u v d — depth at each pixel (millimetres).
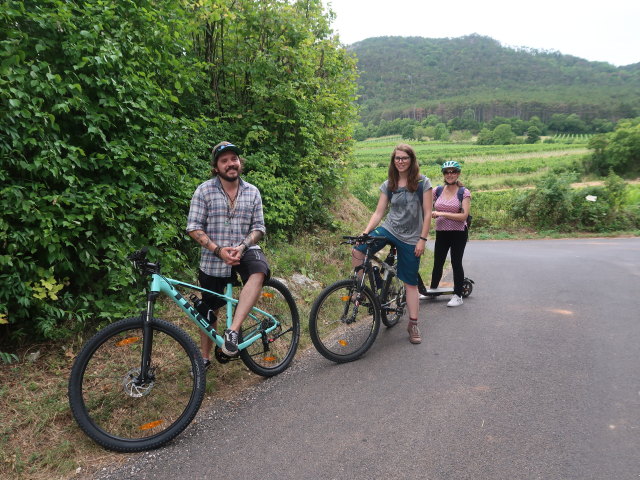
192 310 2945
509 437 2518
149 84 4027
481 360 3615
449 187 5234
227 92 6391
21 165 3064
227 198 3082
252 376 3400
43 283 3100
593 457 2324
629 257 9125
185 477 2246
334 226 7254
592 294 5676
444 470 2244
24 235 2990
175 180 4324
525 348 3852
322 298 3604
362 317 4199
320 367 3559
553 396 2986
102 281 3715
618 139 38625
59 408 2695
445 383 3217
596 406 2848
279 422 2742
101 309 3510
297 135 6906
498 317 4777
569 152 69375
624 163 38281
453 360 3629
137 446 2467
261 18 6242
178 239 4266
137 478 2246
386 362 3627
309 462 2340
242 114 6281
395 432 2598
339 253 6527
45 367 3053
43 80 3213
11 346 3164
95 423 2521
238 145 6105
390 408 2877
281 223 5992
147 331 2650
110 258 3619
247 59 6398
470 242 15453
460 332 4312
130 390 2611
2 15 3078
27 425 2561
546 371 3379
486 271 7602
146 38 4285
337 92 8023
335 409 2887
